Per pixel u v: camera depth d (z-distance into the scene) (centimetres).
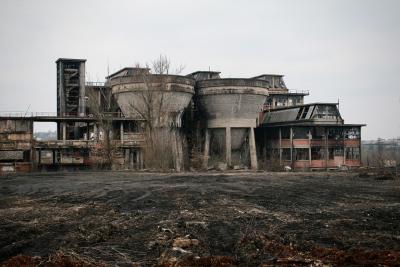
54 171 4522
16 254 1066
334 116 5650
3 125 4500
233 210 1709
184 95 5184
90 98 5228
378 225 1397
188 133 5944
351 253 1029
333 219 1510
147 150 4797
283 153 5791
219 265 941
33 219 1534
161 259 1002
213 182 3022
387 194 2278
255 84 5375
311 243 1147
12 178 3475
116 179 3319
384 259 966
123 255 1045
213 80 5362
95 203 1945
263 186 2717
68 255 1030
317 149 5641
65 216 1595
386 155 7875
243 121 5466
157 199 2075
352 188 2589
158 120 4841
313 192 2362
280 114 6203
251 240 1174
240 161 5788
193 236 1240
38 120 4688
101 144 4778
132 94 5072
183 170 4878
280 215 1592
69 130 5912
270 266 936
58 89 5894
